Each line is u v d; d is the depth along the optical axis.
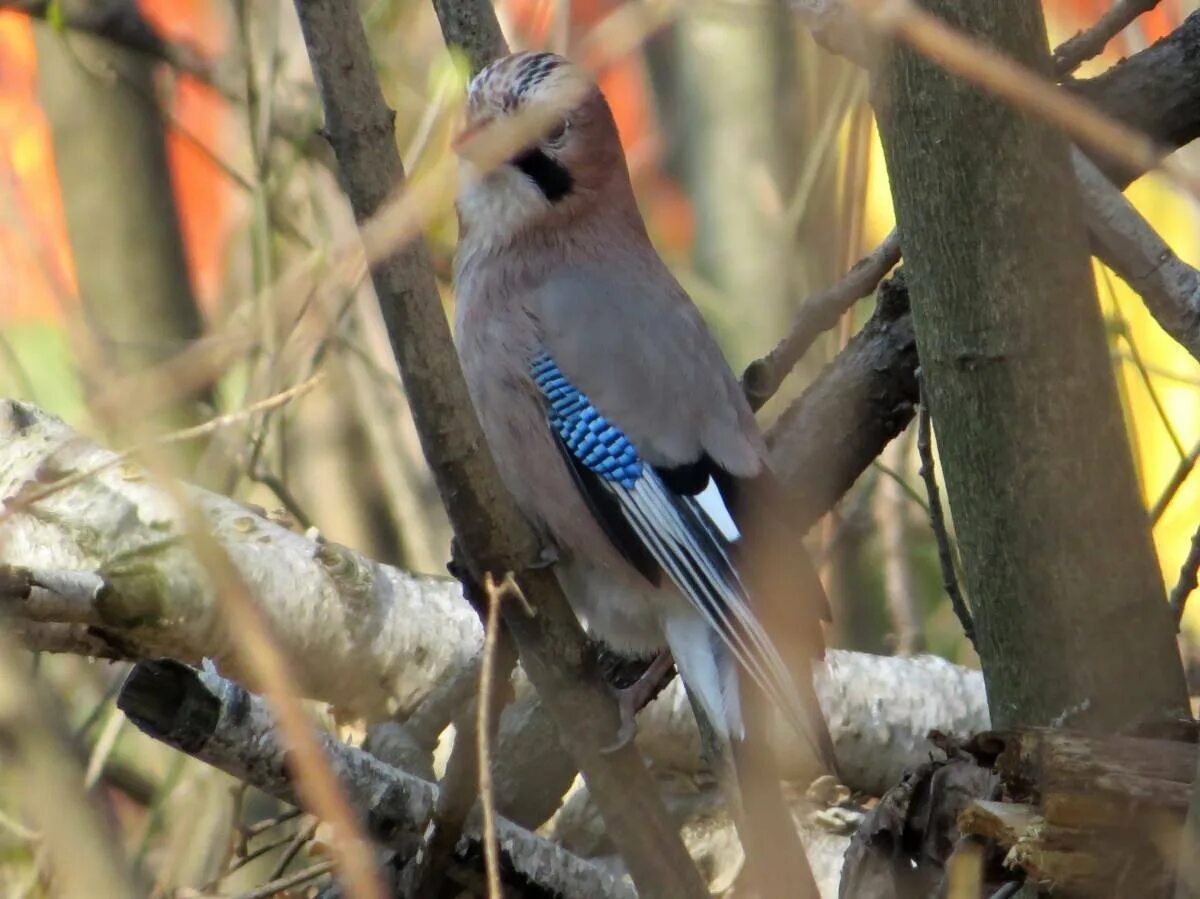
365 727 9.48
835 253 11.39
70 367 10.61
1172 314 7.85
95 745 11.24
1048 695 6.80
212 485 10.59
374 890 4.34
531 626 6.45
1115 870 5.73
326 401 12.94
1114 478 6.73
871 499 12.14
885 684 9.64
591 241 8.82
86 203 12.95
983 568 6.89
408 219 4.85
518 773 8.58
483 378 8.66
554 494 8.53
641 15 5.91
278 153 13.53
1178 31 8.38
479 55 8.74
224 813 9.99
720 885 9.03
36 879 8.98
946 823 6.54
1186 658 11.45
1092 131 4.24
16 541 8.79
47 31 13.07
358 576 9.24
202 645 8.16
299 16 5.47
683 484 8.32
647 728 9.37
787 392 11.91
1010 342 6.66
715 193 14.31
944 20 6.47
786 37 14.50
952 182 6.64
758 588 8.08
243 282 13.08
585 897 7.78
